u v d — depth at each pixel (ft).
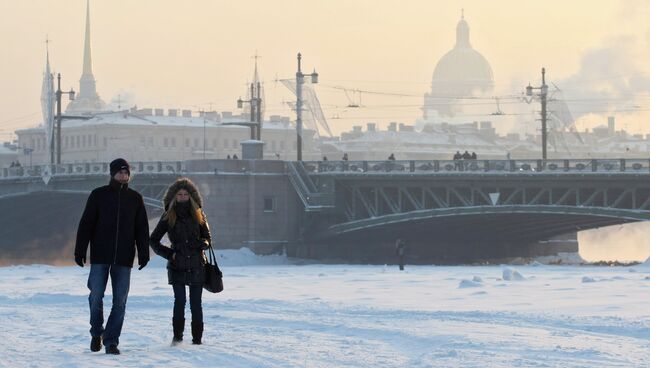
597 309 116.98
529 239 436.76
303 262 415.44
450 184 370.12
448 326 93.50
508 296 145.18
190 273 81.51
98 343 77.82
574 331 87.76
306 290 172.24
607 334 86.07
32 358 71.97
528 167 353.51
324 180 408.67
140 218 79.97
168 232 82.23
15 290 184.34
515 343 77.97
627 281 181.98
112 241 78.69
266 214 418.10
